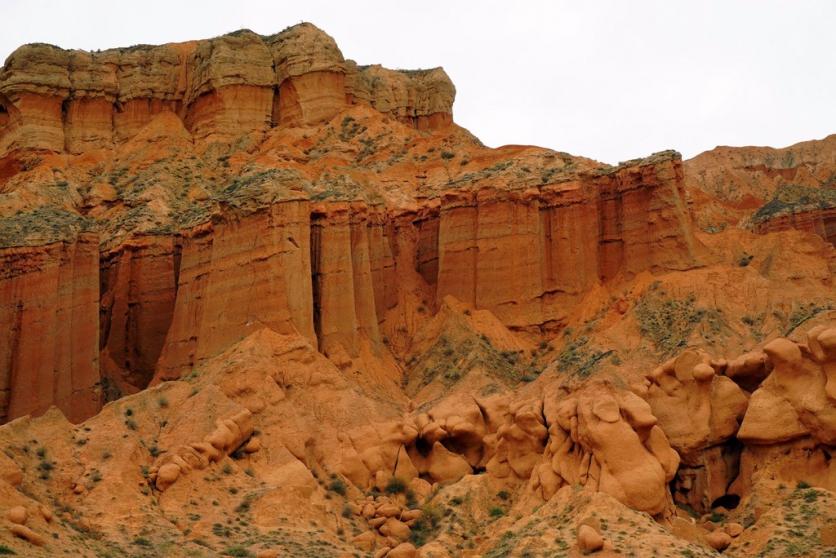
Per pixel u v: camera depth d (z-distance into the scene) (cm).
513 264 7319
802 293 6675
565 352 6644
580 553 4488
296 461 5731
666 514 5166
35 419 5516
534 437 5797
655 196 7119
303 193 6881
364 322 7125
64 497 5050
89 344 7075
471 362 6794
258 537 5022
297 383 6381
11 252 6806
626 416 5331
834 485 5184
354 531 5409
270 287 6656
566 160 7812
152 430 5731
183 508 5188
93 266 7219
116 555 4556
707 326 6366
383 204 7850
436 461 6094
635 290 6956
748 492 5431
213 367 6325
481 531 5362
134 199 8262
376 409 6353
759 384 5791
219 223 6962
